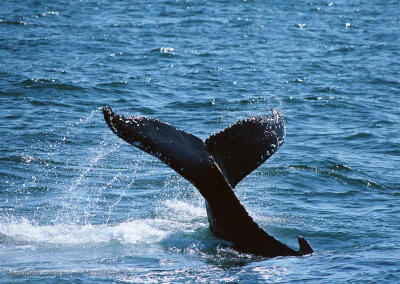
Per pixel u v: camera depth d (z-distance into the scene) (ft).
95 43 418.72
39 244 120.37
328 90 301.43
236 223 114.21
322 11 627.46
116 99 270.05
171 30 488.02
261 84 312.09
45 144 198.90
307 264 108.88
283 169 177.68
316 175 173.58
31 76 300.81
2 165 175.32
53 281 102.27
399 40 468.75
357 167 182.19
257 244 113.91
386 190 163.32
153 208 143.95
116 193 155.94
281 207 146.51
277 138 119.85
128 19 536.83
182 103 266.77
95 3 629.92
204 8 616.39
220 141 117.70
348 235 126.41
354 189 163.12
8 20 496.23
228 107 262.47
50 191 156.66
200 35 471.21
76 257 113.80
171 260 111.75
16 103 253.65
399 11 637.30
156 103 266.16
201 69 347.15
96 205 146.51
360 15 606.96
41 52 377.50
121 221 135.13
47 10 567.59
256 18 566.36
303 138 217.56
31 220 135.44
